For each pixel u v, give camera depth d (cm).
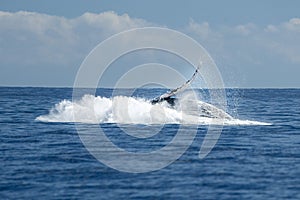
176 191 8206
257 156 11344
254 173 9519
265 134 15175
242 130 15975
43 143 12938
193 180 8938
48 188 8288
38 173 9325
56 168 9769
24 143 12925
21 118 19762
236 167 10062
